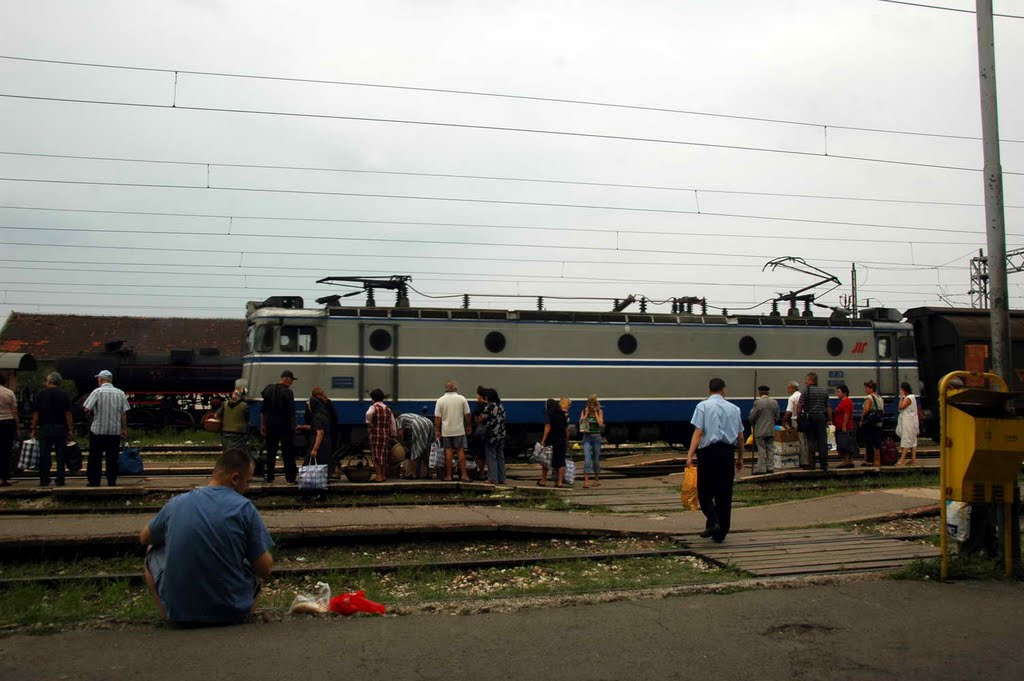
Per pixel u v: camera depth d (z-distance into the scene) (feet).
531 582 29.96
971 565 27.73
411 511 40.91
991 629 21.59
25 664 18.65
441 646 20.06
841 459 66.13
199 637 20.48
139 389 103.24
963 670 18.56
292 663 18.71
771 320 77.77
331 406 48.37
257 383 64.69
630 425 74.18
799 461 59.98
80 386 102.22
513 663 18.92
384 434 50.80
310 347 65.72
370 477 51.55
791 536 35.40
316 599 23.76
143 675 17.95
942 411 27.53
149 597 27.25
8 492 44.04
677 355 74.18
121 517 38.88
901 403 63.21
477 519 38.01
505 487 50.44
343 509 41.78
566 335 71.31
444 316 68.59
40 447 47.88
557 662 19.01
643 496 50.72
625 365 72.59
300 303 68.33
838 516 40.37
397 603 24.20
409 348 67.36
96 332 160.45
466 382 68.39
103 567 32.55
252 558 21.65
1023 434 26.40
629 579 29.43
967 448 26.50
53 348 153.99
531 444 71.00
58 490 43.91
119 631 21.04
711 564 31.12
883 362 81.30
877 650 19.92
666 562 32.14
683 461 68.95
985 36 31.19
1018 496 27.63
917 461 67.26
